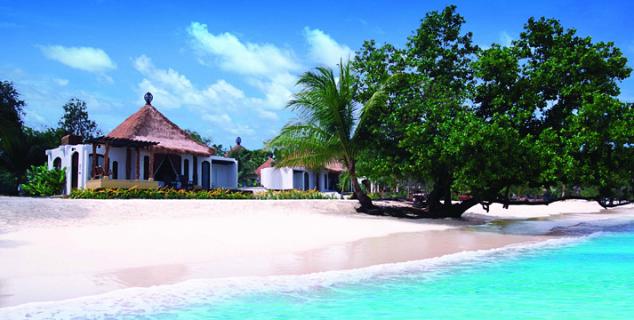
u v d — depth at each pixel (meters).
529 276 9.35
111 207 17.19
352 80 23.38
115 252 10.26
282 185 45.09
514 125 19.80
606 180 19.78
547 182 20.38
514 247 13.88
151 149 26.80
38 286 7.37
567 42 21.30
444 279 8.91
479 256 11.84
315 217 19.84
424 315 6.56
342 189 44.06
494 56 20.69
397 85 22.38
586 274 9.65
